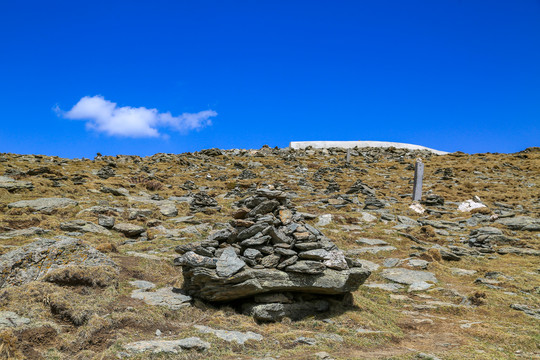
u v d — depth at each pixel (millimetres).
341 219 20406
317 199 25344
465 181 36094
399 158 49125
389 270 14430
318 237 10766
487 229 19312
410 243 17812
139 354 6629
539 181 36281
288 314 9711
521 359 8094
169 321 8555
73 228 15562
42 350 6523
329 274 9891
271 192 10672
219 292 9516
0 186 20484
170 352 6832
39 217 16406
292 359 7223
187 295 10133
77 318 7531
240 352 7473
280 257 9930
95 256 10242
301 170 39219
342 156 51656
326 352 7691
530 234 20062
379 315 10398
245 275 9281
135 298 9281
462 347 8484
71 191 22531
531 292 12930
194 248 10266
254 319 9266
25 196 20141
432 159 50250
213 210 21250
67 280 8812
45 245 10352
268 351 7621
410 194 28422
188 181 29797
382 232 18828
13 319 7027
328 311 10180
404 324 10141
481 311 11336
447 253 16219
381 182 34094
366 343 8516
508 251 17453
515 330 9789
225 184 30609
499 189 32156
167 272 12109
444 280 13953
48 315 7512
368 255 16000
